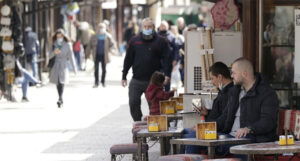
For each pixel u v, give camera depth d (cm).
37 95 3681
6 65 3244
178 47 3178
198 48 1734
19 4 3488
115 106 3219
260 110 1408
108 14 8788
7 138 2269
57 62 3147
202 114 1602
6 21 3194
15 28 3234
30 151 2012
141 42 2145
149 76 2144
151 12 5644
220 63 1555
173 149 1498
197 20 8025
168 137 1565
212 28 1817
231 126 1466
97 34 4188
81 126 2542
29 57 3966
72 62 3200
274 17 1706
